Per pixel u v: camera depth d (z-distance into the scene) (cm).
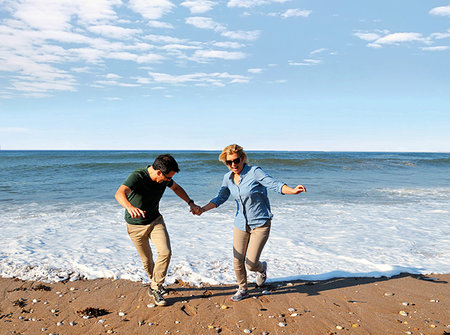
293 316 328
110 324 313
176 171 333
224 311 339
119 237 618
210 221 764
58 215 820
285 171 2206
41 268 450
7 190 1257
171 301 361
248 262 363
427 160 3144
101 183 1494
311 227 712
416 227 717
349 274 440
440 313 334
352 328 305
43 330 301
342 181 1652
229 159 336
